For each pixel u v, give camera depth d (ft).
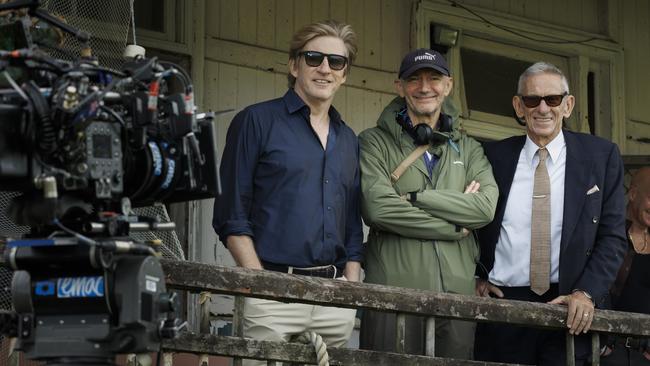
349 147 17.16
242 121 16.72
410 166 17.63
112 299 10.55
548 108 17.89
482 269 18.16
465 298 16.40
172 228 11.09
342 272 16.88
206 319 14.67
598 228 17.88
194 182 11.23
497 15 26.86
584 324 17.08
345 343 16.63
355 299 15.48
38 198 10.34
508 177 18.12
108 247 10.44
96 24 18.84
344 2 25.53
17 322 10.84
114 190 10.50
